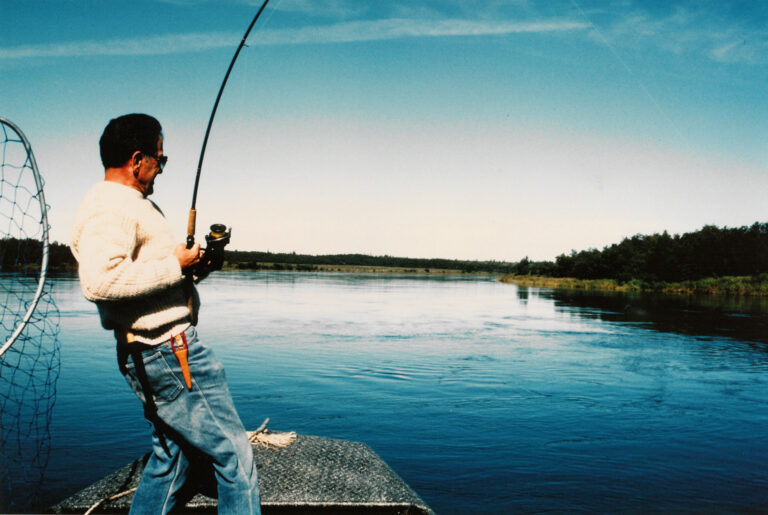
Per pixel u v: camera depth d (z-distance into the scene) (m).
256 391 9.10
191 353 1.99
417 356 12.95
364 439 6.63
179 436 2.07
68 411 7.12
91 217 1.86
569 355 13.55
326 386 9.59
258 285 47.84
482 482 5.33
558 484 5.30
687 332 18.88
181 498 2.32
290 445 3.26
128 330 1.94
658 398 9.25
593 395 9.39
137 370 1.94
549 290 53.56
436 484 5.27
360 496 2.64
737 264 51.47
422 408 8.24
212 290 39.16
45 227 2.41
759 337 17.53
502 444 6.59
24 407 7.02
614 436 7.02
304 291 40.53
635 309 29.25
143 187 2.08
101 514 2.53
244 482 2.08
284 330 17.14
